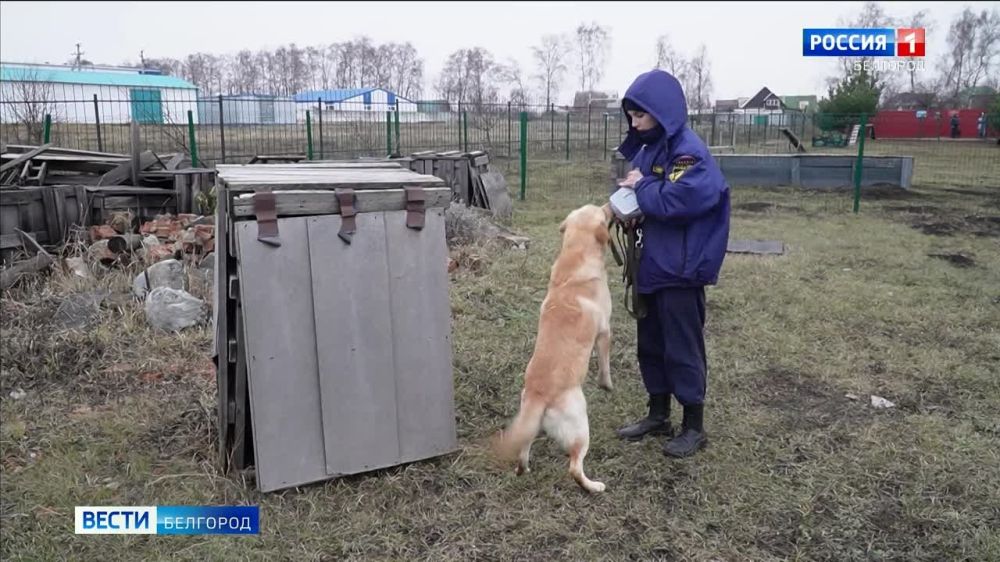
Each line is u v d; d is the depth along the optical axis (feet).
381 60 203.82
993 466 11.33
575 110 79.97
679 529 9.80
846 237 30.86
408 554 9.28
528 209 40.11
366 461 10.97
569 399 10.32
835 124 72.59
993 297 21.07
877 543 9.49
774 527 9.88
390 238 10.77
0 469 11.29
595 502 10.41
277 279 10.06
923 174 56.80
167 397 13.85
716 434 12.46
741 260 25.91
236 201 9.68
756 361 15.93
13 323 17.08
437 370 11.41
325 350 10.46
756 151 78.43
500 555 9.27
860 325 18.45
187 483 10.84
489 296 20.53
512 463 11.35
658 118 10.48
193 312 17.42
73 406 13.53
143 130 59.47
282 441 10.41
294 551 9.32
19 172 26.53
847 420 13.05
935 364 15.69
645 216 10.95
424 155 35.47
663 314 11.20
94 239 22.49
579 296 11.10
